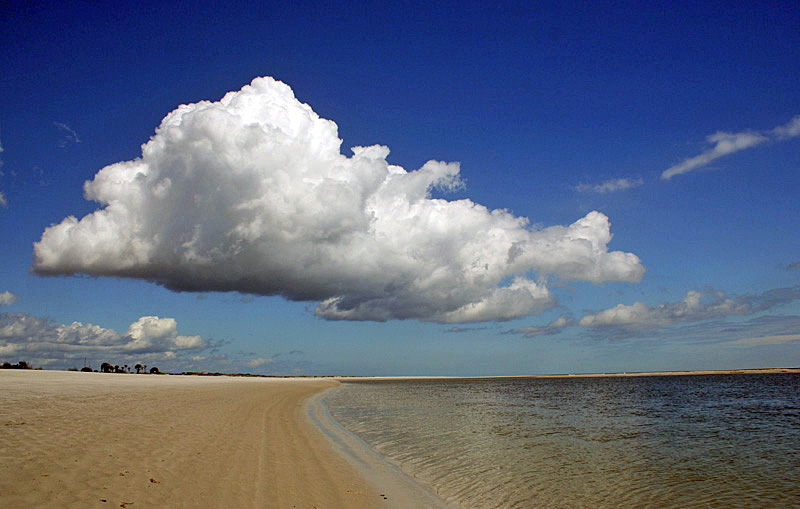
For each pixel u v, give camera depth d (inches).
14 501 326.6
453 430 1112.8
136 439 597.9
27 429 608.1
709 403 2102.6
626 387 4040.4
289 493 438.0
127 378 2795.3
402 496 502.0
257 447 652.7
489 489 577.3
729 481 658.2
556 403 2097.7
